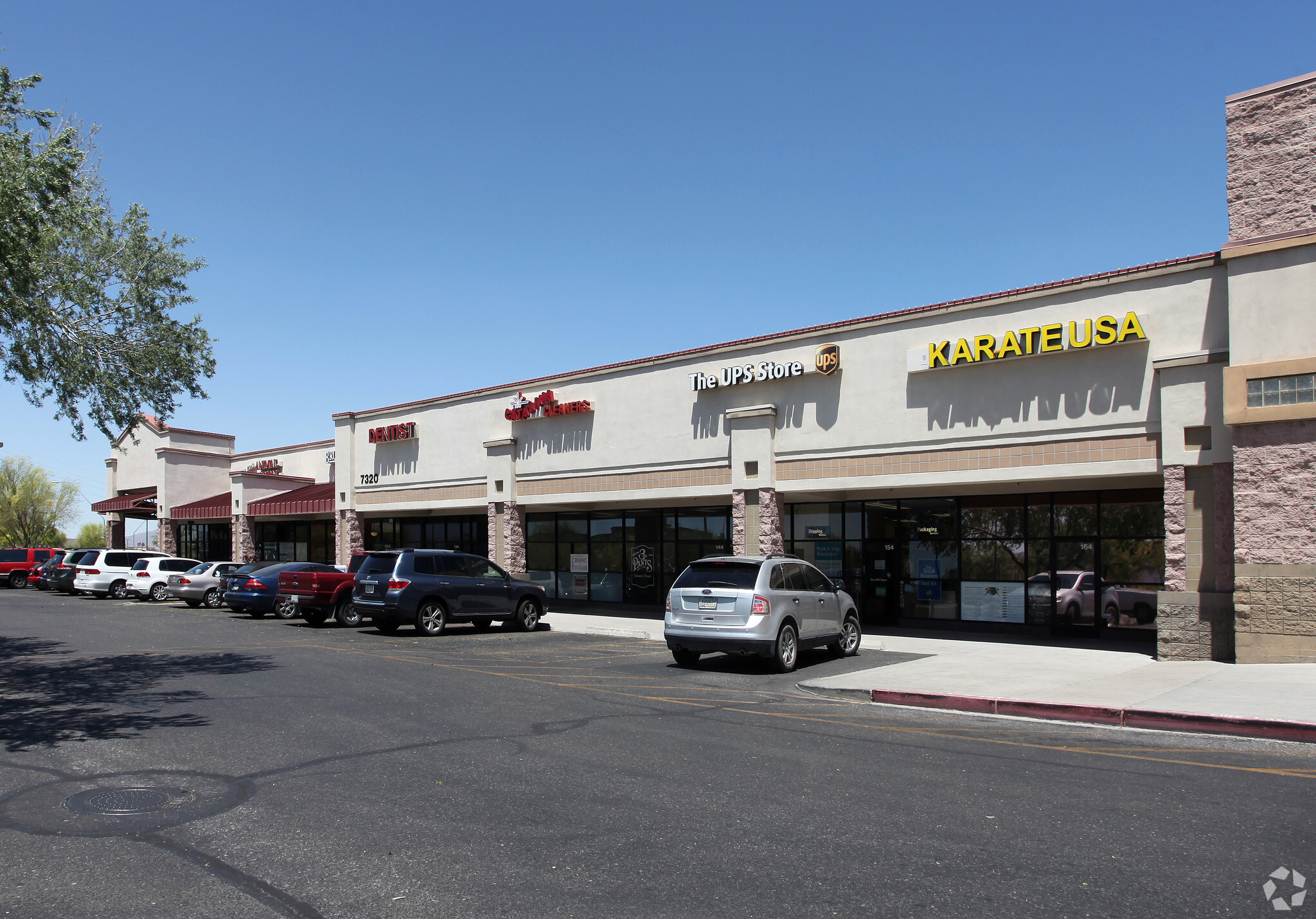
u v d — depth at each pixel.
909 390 18.38
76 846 5.78
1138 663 14.48
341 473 32.25
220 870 5.37
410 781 7.38
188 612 27.11
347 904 4.88
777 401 20.50
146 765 7.89
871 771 7.79
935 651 16.78
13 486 64.19
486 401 27.53
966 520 20.50
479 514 30.88
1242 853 5.65
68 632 20.73
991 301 17.27
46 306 15.66
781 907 4.82
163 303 18.42
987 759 8.27
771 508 20.27
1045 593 19.30
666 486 22.55
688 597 14.53
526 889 5.09
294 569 23.41
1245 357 13.92
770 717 10.38
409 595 19.83
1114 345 15.82
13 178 12.83
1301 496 13.37
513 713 10.47
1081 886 5.11
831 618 15.64
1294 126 14.28
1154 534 18.05
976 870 5.38
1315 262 13.45
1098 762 8.17
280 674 13.65
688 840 5.93
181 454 41.94
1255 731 9.24
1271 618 13.54
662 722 10.03
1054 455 16.45
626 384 23.70
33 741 8.88
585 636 20.55
